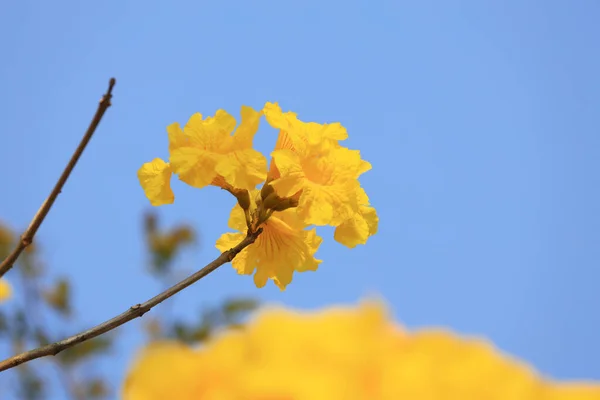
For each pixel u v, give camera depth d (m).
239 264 1.39
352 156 1.26
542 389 0.44
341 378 0.45
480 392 0.44
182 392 0.46
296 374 0.45
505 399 0.44
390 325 0.49
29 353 1.04
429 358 0.45
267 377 0.45
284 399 0.44
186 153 1.19
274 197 1.24
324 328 0.48
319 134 1.26
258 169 1.20
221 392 0.46
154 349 0.49
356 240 1.33
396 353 0.46
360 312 0.49
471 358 0.45
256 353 0.48
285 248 1.33
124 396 0.48
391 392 0.44
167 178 1.31
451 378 0.44
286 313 0.50
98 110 1.05
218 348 0.49
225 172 1.17
